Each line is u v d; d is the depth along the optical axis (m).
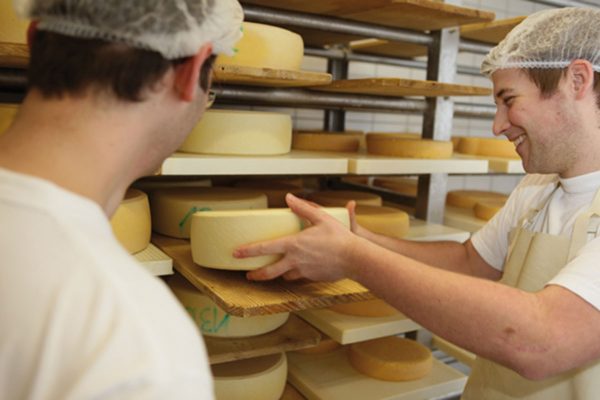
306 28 1.71
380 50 2.50
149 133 0.56
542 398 1.12
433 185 2.03
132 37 0.52
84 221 0.48
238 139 1.40
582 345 0.85
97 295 0.44
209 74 0.65
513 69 1.05
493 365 1.23
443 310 0.88
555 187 1.21
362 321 1.60
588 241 1.01
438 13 1.58
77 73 0.51
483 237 1.40
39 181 0.47
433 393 1.70
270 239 1.06
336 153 1.77
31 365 0.42
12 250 0.44
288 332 1.45
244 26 1.32
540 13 1.07
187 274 1.18
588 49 0.97
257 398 1.41
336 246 0.97
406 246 1.39
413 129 3.25
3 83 1.36
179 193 1.56
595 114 1.02
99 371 0.41
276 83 1.48
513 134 1.11
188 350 0.46
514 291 0.89
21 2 0.54
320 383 1.67
